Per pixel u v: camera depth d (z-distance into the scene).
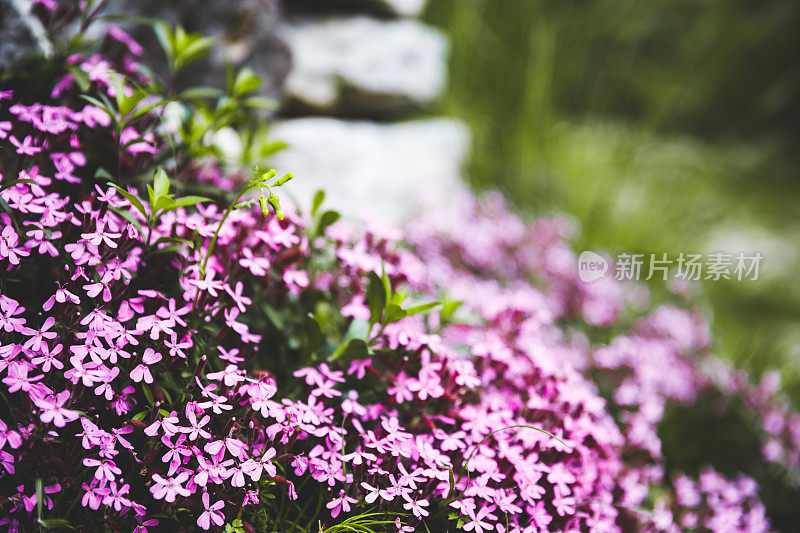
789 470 0.77
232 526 0.55
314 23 1.08
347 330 0.61
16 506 0.54
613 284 0.91
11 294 0.57
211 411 0.56
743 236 1.37
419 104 1.17
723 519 0.68
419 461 0.58
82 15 0.65
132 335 0.57
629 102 1.66
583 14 1.46
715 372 0.84
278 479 0.56
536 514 0.58
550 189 1.17
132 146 0.61
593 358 0.77
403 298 0.59
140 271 0.59
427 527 0.57
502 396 0.62
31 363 0.54
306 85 1.03
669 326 0.86
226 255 0.60
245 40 0.85
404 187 1.01
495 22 1.37
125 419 0.56
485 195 1.04
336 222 0.66
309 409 0.57
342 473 0.56
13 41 0.65
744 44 1.88
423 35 1.17
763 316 1.15
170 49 0.67
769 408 0.81
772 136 1.89
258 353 0.61
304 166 0.94
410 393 0.59
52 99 0.63
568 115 1.46
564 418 0.60
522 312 0.66
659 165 1.38
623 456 0.69
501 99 1.32
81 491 0.54
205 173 0.67
